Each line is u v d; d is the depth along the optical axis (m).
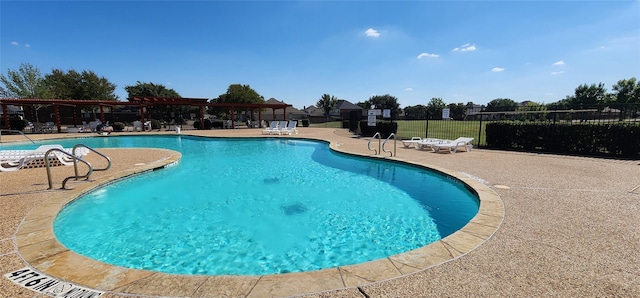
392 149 11.90
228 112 44.19
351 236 4.52
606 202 4.85
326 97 67.00
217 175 8.48
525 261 2.93
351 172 8.84
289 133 20.19
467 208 5.67
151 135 20.14
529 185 5.97
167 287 2.50
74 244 4.21
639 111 10.88
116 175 7.00
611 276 2.67
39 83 33.12
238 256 3.91
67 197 5.18
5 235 3.57
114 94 43.56
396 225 4.91
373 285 2.53
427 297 2.36
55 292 2.43
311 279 2.62
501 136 12.05
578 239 3.44
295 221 5.10
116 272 2.74
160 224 4.93
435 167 7.93
